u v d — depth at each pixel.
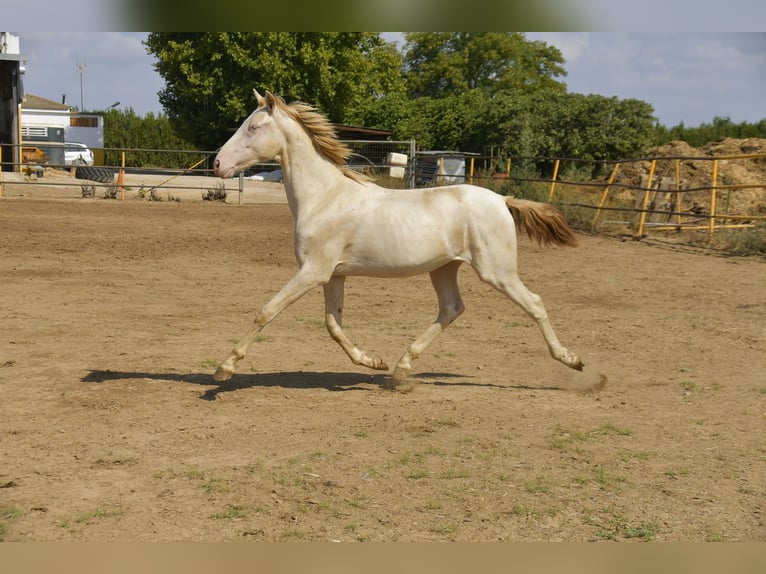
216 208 29.89
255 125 7.37
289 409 7.11
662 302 13.03
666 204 24.42
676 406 7.30
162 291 13.42
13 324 10.49
